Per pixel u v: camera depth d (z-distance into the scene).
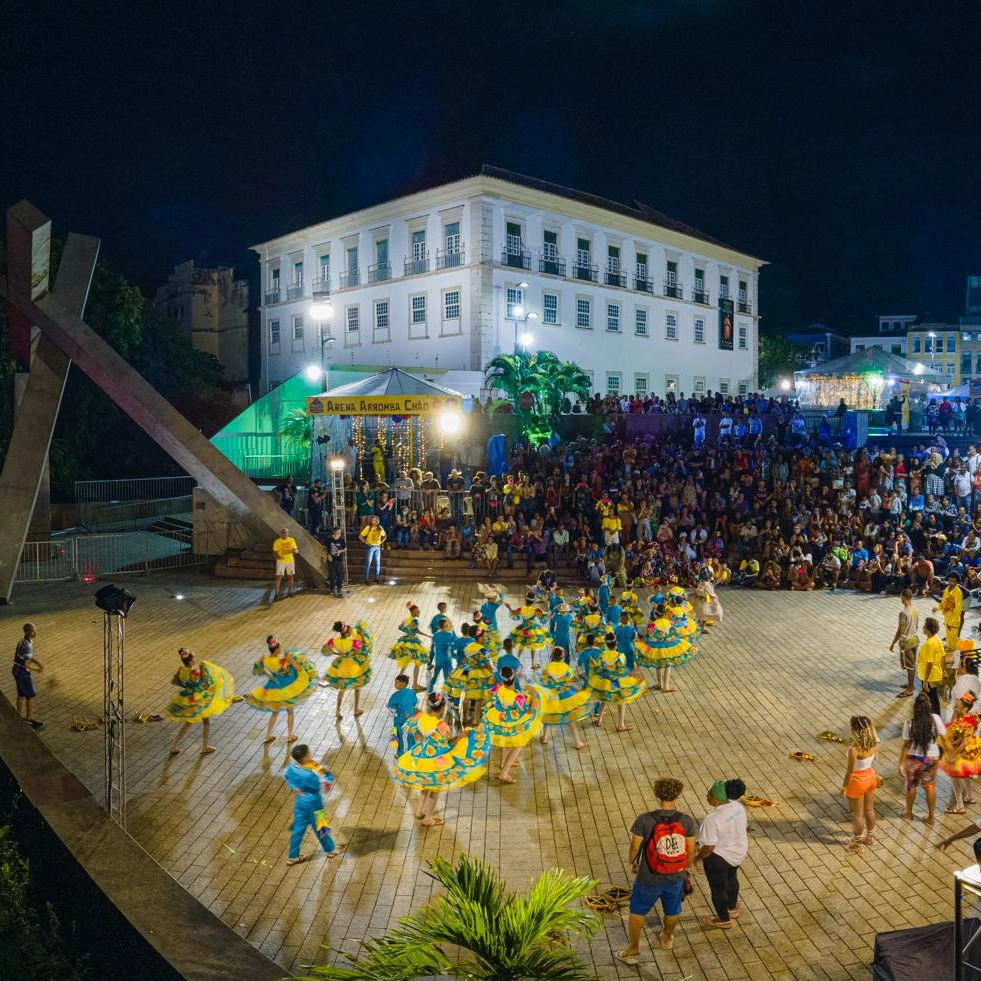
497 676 12.14
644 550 22.70
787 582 22.94
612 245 49.00
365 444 29.39
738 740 11.94
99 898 7.06
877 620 19.16
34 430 20.88
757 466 28.36
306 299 52.56
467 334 42.12
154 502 32.50
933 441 29.02
